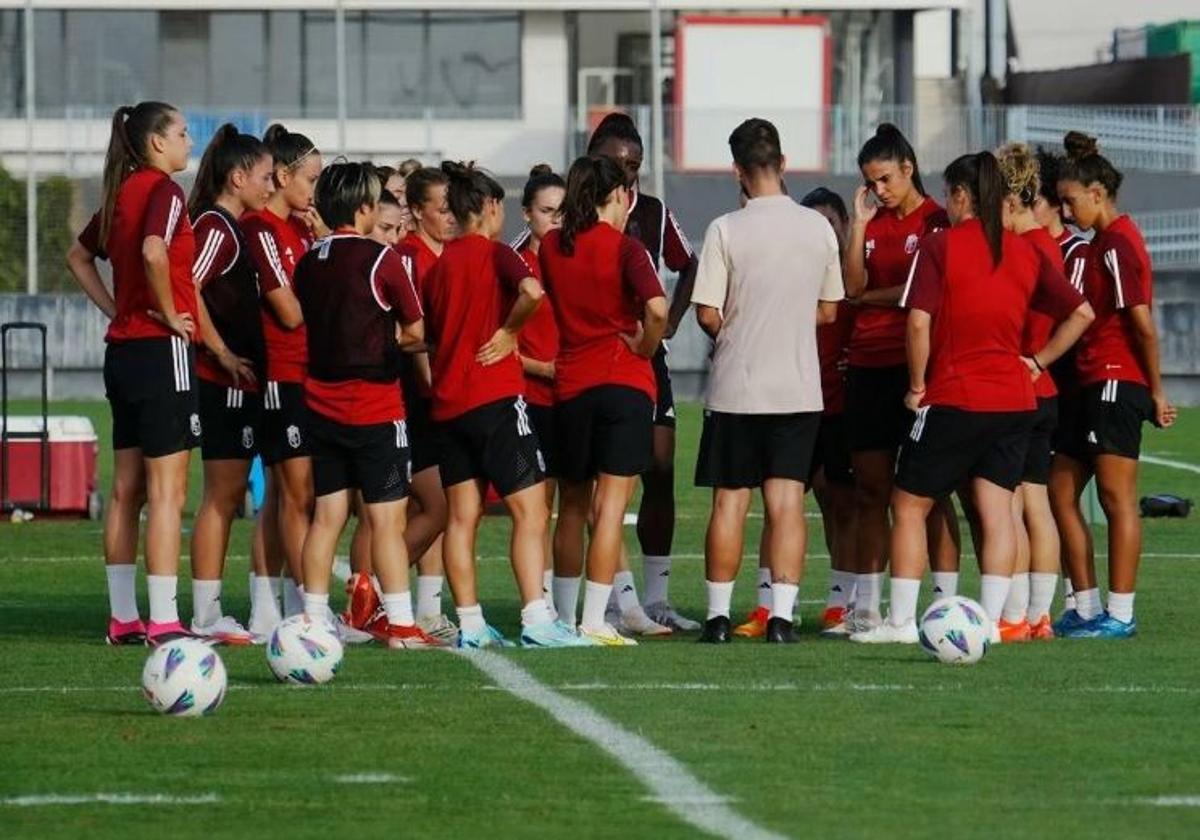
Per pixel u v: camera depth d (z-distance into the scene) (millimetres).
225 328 34125
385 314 32531
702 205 139250
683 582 45344
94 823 21125
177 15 163250
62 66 161000
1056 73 186625
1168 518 57531
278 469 34375
